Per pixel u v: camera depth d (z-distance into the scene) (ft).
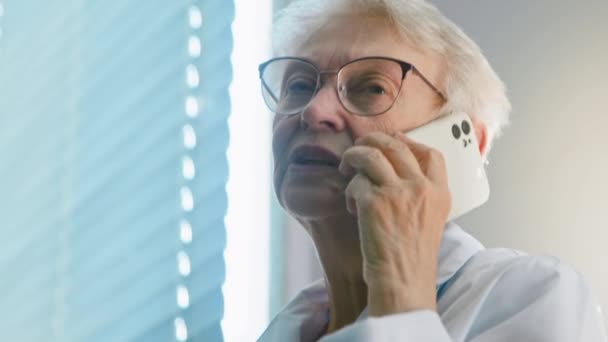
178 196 6.39
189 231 6.36
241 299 6.42
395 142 3.61
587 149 5.55
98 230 6.34
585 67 5.63
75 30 6.59
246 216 6.54
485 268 3.79
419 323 3.21
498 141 5.77
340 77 3.93
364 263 3.42
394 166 3.57
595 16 5.66
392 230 3.41
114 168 6.44
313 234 4.09
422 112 3.96
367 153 3.52
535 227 5.61
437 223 3.50
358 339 3.17
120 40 6.64
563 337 3.46
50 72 6.51
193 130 6.49
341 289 4.14
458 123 3.96
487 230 5.73
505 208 5.70
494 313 3.60
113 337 6.20
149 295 6.26
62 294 6.24
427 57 4.02
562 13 5.74
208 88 6.57
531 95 5.74
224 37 6.65
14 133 6.43
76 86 6.52
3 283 6.26
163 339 6.22
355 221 3.88
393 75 3.92
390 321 3.19
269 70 4.24
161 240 6.33
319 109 3.86
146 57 6.62
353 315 4.11
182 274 6.30
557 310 3.52
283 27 4.35
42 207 6.35
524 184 5.67
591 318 3.61
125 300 6.26
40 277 6.27
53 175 6.40
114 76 6.57
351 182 3.55
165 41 6.63
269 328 4.54
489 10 5.92
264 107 6.61
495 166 5.76
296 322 4.46
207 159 6.49
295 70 4.09
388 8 4.00
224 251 6.43
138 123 6.52
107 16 6.66
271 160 6.61
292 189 3.89
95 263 6.30
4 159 6.39
